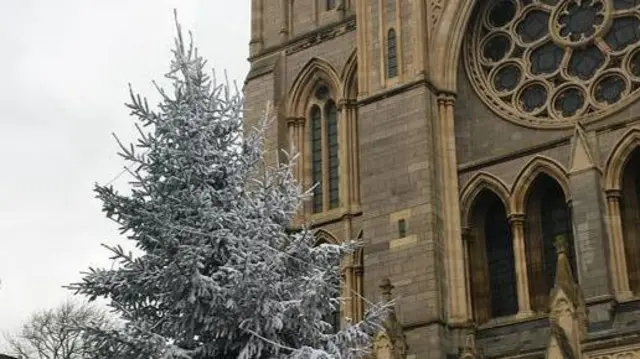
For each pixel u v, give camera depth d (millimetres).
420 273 45719
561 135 47188
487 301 46719
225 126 23906
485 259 47625
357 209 52188
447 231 47250
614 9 48312
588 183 43438
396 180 48188
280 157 54906
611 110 46094
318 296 22625
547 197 47062
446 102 49812
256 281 21766
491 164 47906
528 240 46438
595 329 40906
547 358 38281
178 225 22594
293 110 56531
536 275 45844
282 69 57625
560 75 48531
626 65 46844
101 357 22109
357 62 53188
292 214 23953
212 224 22672
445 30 51000
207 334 22562
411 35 50781
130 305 22953
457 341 44938
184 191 22953
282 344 22625
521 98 49344
